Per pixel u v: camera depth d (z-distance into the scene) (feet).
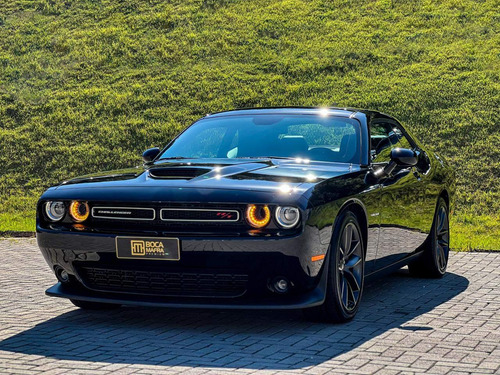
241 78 76.43
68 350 13.91
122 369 12.48
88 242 15.42
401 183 19.34
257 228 14.60
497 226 38.68
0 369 12.50
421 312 17.54
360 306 18.34
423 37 84.17
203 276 14.94
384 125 21.15
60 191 16.25
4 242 33.22
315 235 14.78
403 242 19.83
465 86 68.08
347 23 90.84
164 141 63.31
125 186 15.69
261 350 13.82
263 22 91.81
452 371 12.34
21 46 89.20
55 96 74.59
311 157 18.15
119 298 15.52
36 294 20.43
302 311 16.14
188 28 91.40
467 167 52.42
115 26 93.66
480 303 18.66
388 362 12.92
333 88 72.02
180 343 14.43
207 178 15.69
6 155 61.77
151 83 76.59
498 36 82.12
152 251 14.90
